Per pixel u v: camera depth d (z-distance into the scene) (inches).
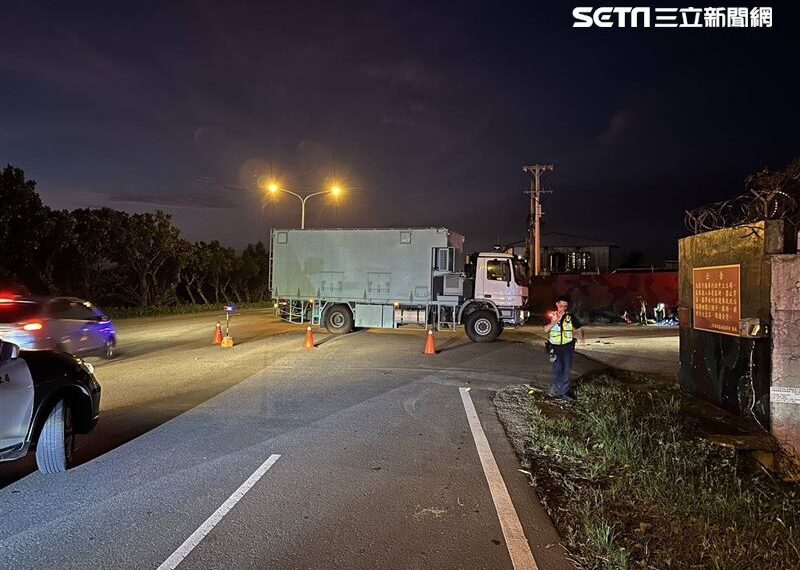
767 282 257.3
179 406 333.1
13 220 896.3
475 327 707.4
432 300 740.7
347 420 303.6
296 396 363.6
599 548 160.9
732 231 297.0
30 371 212.1
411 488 206.5
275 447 253.6
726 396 306.7
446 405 342.0
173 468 225.0
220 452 245.8
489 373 461.7
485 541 166.6
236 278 1888.5
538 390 391.5
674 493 195.3
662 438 253.6
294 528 172.7
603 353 613.6
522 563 153.9
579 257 1950.1
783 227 257.8
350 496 198.2
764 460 245.6
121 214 1230.9
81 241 1114.7
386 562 153.3
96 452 245.3
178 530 170.4
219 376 434.9
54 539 164.4
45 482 209.8
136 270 1316.4
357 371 462.3
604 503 193.3
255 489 203.5
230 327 892.6
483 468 229.1
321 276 782.5
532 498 199.3
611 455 239.1
